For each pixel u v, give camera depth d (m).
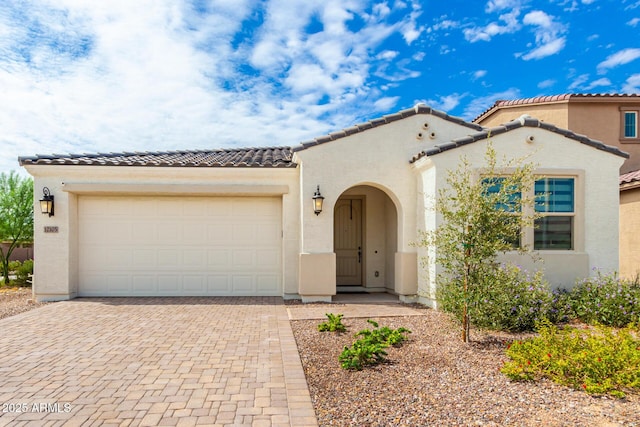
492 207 6.10
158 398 4.39
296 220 10.63
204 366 5.38
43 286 10.10
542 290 7.68
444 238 6.49
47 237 10.16
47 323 7.71
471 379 4.82
